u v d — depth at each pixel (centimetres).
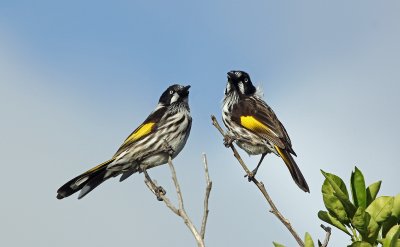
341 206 566
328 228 564
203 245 591
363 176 568
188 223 621
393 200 543
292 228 655
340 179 573
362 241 521
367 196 577
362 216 536
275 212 675
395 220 550
